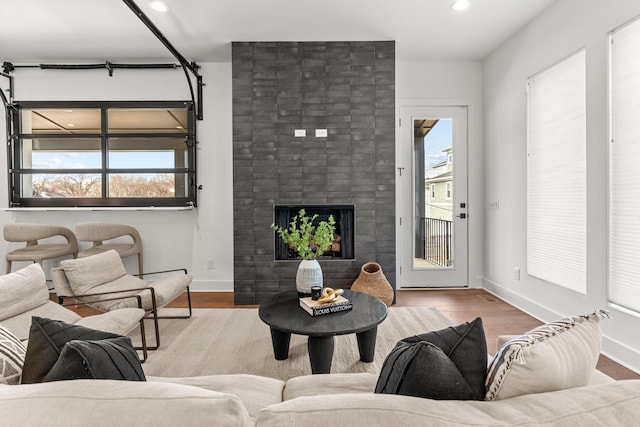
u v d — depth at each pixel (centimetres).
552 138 288
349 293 253
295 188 354
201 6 286
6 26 314
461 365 83
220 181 405
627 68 216
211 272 406
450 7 291
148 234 403
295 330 186
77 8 285
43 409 57
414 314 315
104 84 400
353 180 354
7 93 399
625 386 67
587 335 89
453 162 408
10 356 99
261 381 134
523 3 285
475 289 405
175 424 56
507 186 354
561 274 280
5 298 185
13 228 343
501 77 363
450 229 410
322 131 352
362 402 60
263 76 350
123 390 62
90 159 405
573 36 261
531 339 83
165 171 404
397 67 404
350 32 333
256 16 303
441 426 56
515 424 59
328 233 263
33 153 404
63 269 247
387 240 356
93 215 401
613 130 226
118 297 247
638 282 211
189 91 402
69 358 77
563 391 70
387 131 353
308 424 56
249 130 351
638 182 210
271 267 356
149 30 323
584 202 254
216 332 278
